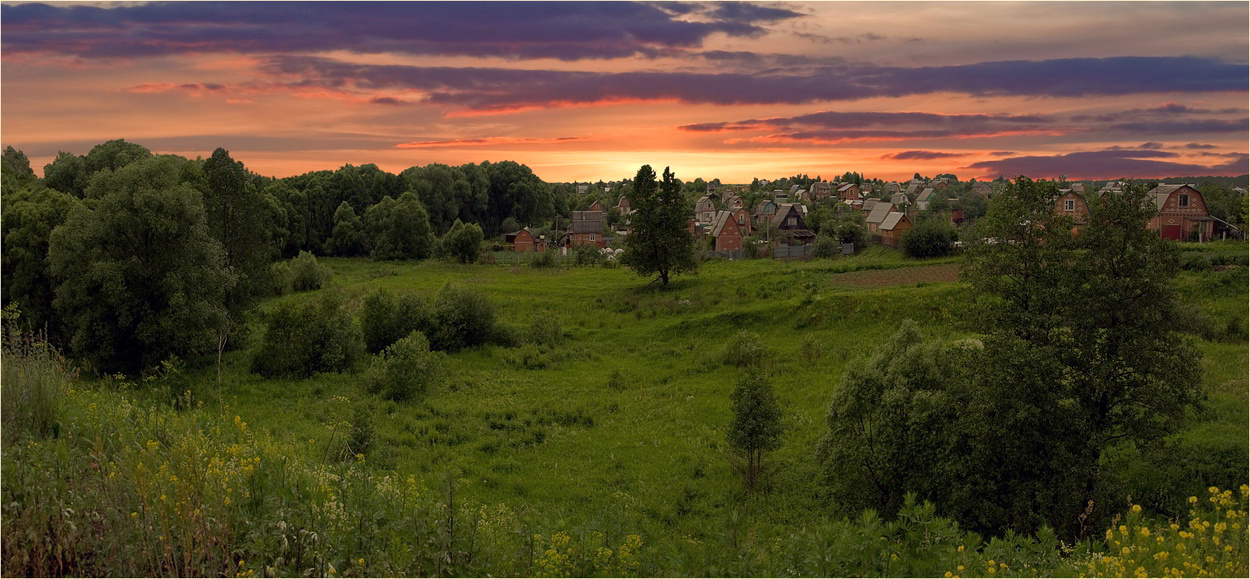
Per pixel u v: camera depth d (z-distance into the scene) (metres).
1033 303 17.03
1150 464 18.62
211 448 9.88
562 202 143.75
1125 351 15.88
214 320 31.75
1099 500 15.97
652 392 29.70
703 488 20.66
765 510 19.28
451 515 9.12
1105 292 16.06
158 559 7.38
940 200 118.00
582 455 23.08
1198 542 9.17
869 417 18.88
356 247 91.69
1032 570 9.67
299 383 30.06
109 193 31.61
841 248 68.94
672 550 16.27
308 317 32.12
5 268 31.98
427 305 37.94
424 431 24.77
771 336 37.09
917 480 17.55
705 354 34.66
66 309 30.50
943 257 57.59
